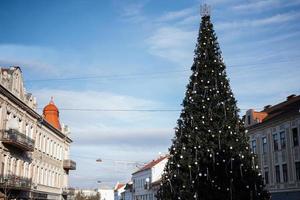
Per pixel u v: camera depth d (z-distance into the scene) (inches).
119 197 5339.6
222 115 768.3
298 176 1419.8
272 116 1635.1
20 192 1555.1
